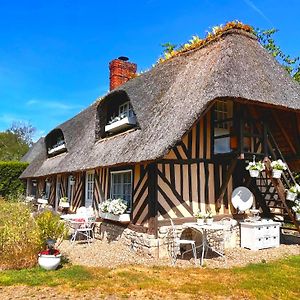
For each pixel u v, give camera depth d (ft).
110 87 50.57
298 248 27.94
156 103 29.01
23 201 67.21
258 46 31.22
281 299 15.94
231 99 22.70
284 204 27.66
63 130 49.73
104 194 33.17
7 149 144.77
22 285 17.42
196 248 25.36
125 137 30.04
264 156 26.91
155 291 16.78
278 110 28.27
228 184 28.66
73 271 20.02
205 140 27.55
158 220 24.39
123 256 24.58
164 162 25.43
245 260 23.73
